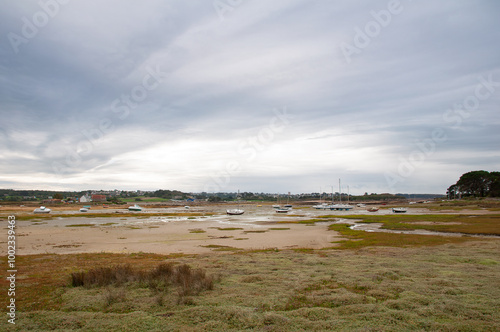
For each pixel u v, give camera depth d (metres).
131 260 19.50
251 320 7.98
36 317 8.43
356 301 9.59
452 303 9.09
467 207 99.38
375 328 7.36
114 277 12.81
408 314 8.27
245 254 21.94
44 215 78.44
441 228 41.69
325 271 14.50
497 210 82.62
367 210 120.38
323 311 8.65
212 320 8.03
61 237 35.50
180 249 26.98
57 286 11.89
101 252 24.53
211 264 17.00
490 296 9.90
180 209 134.25
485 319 7.92
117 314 8.64
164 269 13.24
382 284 11.70
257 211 119.12
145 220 66.06
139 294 10.68
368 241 29.89
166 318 8.28
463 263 16.59
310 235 37.47
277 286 11.66
